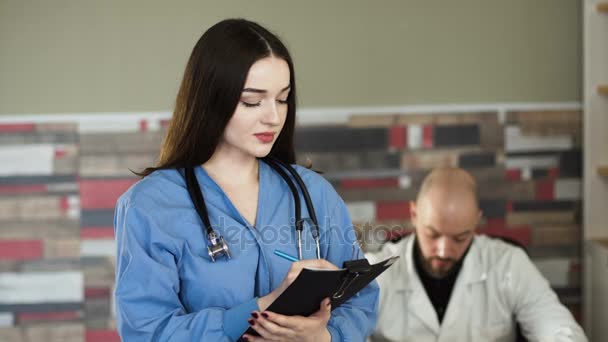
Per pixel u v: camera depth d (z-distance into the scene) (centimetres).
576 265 294
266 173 145
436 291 215
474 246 218
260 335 125
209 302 130
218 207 138
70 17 281
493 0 284
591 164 284
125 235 130
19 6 280
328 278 116
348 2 283
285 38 283
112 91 285
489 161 290
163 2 282
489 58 287
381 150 289
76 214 291
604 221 285
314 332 123
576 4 285
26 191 289
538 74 288
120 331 129
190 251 131
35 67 283
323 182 150
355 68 286
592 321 282
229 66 126
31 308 293
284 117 133
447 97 288
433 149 289
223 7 282
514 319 217
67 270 292
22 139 286
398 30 285
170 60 284
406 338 211
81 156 288
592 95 281
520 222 293
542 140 290
